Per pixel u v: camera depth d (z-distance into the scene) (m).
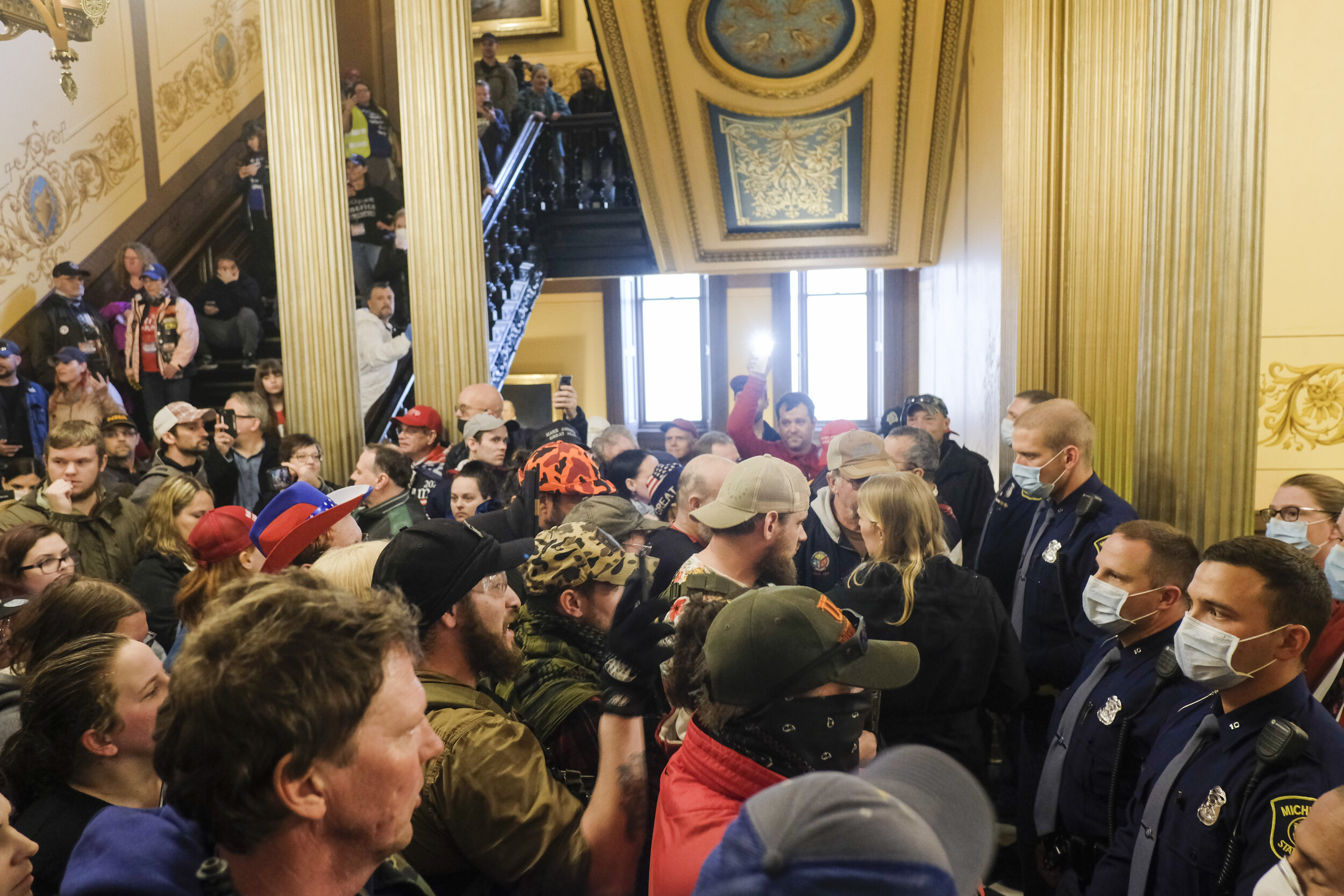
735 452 4.30
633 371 12.35
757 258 8.95
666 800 1.16
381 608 0.79
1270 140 2.64
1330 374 2.67
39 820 1.40
